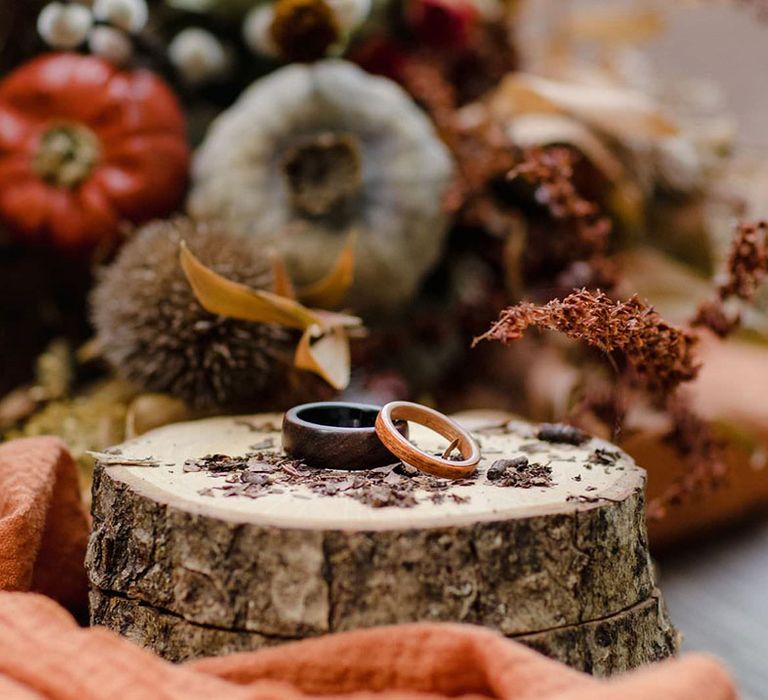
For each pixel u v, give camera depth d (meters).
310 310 0.34
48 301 0.46
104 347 0.36
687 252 0.50
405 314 0.44
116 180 0.41
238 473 0.28
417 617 0.25
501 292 0.44
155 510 0.26
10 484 0.29
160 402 0.35
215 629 0.25
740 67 0.73
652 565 0.28
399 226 0.41
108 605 0.27
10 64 0.45
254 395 0.35
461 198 0.42
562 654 0.25
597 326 0.28
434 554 0.25
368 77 0.43
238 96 0.47
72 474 0.31
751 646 0.40
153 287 0.33
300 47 0.39
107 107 0.41
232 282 0.32
